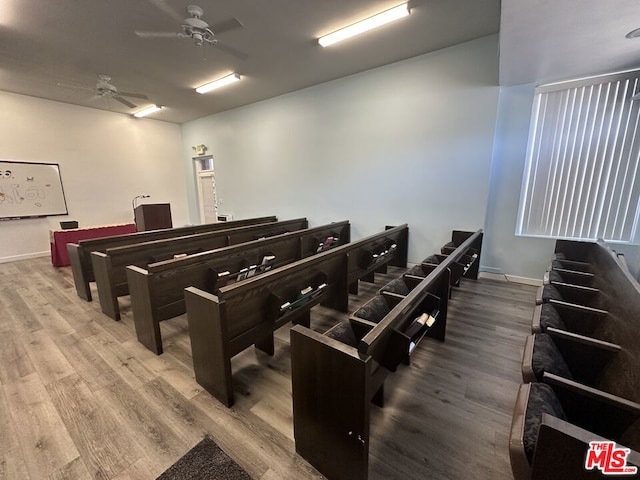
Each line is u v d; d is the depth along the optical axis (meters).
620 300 1.62
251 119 6.07
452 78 3.69
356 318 1.53
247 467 1.38
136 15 2.87
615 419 1.05
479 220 3.78
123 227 5.70
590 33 2.11
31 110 5.39
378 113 4.34
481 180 3.69
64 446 1.50
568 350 1.45
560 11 1.81
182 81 4.66
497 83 3.42
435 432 1.56
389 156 4.36
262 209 6.36
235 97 5.55
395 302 1.80
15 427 1.62
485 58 3.44
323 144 5.05
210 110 6.49
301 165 5.45
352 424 1.17
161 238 4.18
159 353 2.32
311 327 2.70
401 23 3.10
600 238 3.11
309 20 3.00
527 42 2.27
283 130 5.58
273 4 2.73
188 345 2.46
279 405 1.78
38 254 5.63
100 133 6.33
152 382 1.99
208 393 1.88
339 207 5.07
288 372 2.09
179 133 7.76
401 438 1.53
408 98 4.05
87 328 2.75
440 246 4.13
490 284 3.71
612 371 1.31
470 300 3.22
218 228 5.05
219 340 1.67
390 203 4.48
